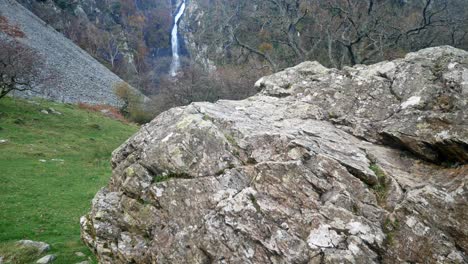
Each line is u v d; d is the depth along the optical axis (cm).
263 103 1337
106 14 15738
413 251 745
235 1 5644
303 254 779
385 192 847
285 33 4012
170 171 1026
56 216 1983
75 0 13988
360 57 3481
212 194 929
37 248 1469
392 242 762
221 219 880
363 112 1145
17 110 4472
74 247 1538
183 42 14950
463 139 852
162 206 995
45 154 3266
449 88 998
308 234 802
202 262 866
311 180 866
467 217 745
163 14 18150
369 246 759
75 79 7394
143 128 1241
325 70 1403
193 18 14300
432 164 943
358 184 852
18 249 1455
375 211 809
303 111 1236
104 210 1112
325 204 830
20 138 3591
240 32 5125
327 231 789
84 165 3172
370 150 1006
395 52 3375
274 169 900
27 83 4675
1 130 3684
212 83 5197
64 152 3456
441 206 769
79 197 2353
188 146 1020
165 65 13438
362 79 1230
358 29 3431
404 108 1055
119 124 5225
